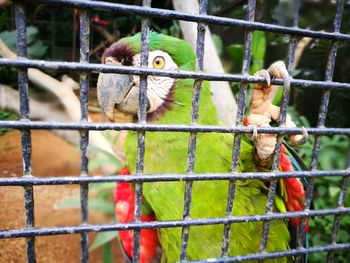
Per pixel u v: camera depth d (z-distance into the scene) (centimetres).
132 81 181
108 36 371
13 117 159
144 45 79
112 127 80
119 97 182
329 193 261
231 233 154
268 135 117
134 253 92
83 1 70
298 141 102
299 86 97
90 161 273
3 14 228
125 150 178
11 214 100
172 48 172
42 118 159
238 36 273
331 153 275
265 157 123
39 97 159
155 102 171
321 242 241
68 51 469
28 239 79
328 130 102
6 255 128
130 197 184
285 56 255
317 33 94
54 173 249
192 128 87
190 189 93
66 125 75
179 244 160
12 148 109
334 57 98
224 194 153
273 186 103
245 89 91
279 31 90
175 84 171
